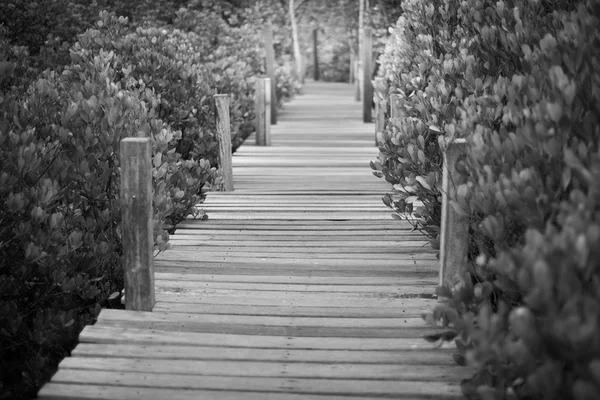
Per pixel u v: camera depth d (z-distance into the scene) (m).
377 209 6.71
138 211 4.03
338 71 29.08
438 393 3.29
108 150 4.73
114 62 7.69
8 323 4.14
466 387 3.09
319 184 8.08
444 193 4.07
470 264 4.10
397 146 5.52
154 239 4.75
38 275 4.50
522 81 3.61
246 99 12.24
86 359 3.60
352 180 8.34
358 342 3.81
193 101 8.26
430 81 6.14
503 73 5.14
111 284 4.95
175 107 8.04
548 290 2.28
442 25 7.03
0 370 4.16
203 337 3.85
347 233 5.89
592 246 2.33
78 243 4.25
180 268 5.00
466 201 3.45
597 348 2.23
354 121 14.51
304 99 19.50
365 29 13.80
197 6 14.50
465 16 5.71
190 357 3.64
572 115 3.06
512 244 3.42
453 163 3.93
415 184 4.98
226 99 7.53
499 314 2.75
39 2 10.44
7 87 7.18
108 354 3.65
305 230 6.00
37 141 4.75
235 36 14.11
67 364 3.55
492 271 3.37
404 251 5.38
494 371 2.97
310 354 3.68
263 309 4.21
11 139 4.11
